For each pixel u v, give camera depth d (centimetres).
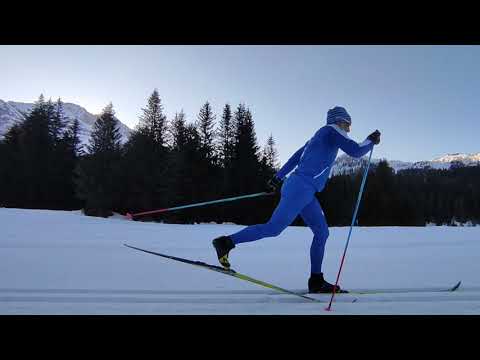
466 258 459
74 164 3098
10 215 1204
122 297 234
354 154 259
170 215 2267
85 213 2266
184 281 291
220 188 2516
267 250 546
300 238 778
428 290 271
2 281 282
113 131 2375
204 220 2419
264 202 2581
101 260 400
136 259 413
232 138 2705
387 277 325
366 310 206
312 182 260
